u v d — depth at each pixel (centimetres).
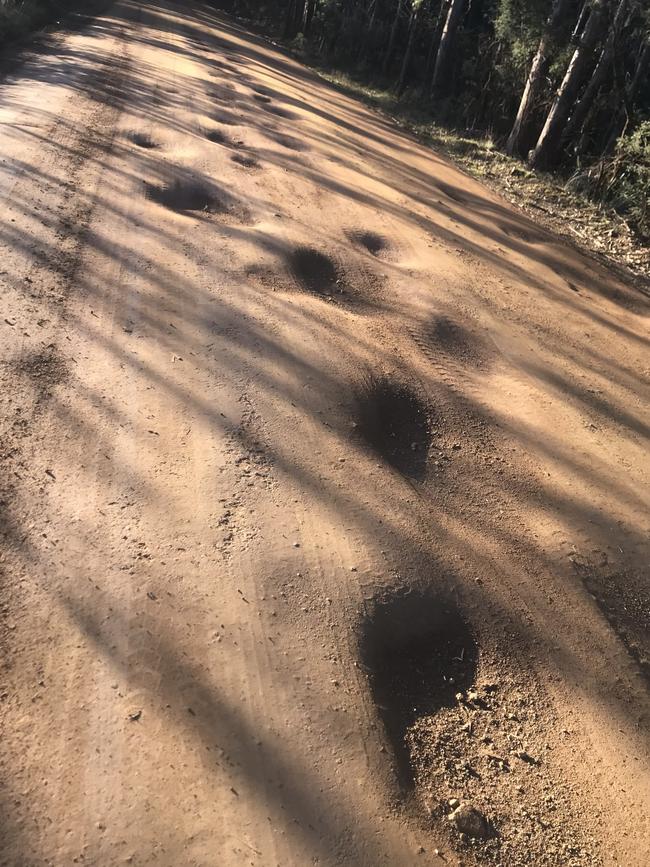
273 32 3097
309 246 558
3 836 168
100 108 854
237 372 366
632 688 254
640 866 195
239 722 205
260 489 294
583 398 445
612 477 369
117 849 169
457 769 213
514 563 295
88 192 564
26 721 194
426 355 443
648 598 297
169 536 262
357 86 1892
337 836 183
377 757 206
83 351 357
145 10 2261
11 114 747
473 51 1867
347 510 294
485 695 239
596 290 671
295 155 845
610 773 221
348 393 374
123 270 445
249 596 246
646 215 893
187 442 311
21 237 459
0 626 219
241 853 174
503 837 196
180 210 584
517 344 494
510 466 358
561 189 1047
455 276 584
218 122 920
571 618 276
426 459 351
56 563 243
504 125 1459
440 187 915
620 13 1168
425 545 288
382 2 2602
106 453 296
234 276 471
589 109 1202
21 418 305
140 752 192
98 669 211
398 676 239
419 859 184
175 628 229
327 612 247
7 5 1438
